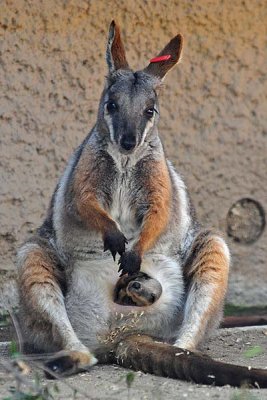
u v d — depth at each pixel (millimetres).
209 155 21281
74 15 20469
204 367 14258
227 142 21375
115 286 16125
